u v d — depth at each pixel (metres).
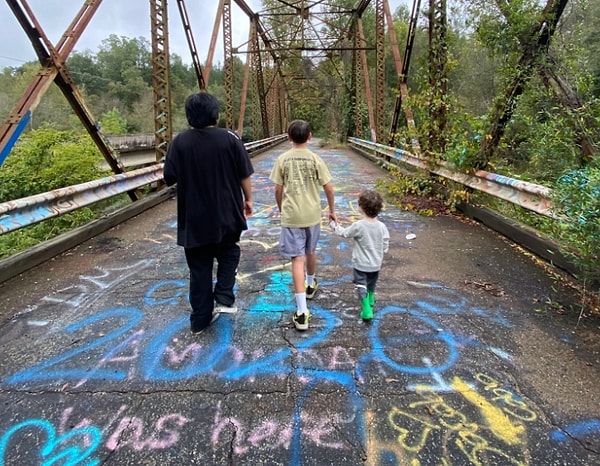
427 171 7.30
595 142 4.98
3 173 10.45
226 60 15.00
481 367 2.43
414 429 1.96
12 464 1.78
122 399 2.19
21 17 4.45
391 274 3.85
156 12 7.22
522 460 1.79
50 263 4.21
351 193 8.02
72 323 2.99
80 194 5.02
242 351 2.62
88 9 5.43
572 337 2.75
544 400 2.15
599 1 9.48
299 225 2.92
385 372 2.39
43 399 2.19
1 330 2.90
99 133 5.88
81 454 1.83
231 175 2.74
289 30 26.73
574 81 5.20
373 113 18.14
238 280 3.75
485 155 5.68
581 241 3.01
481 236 5.04
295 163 2.94
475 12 5.39
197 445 1.88
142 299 3.38
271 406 2.13
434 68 6.72
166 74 7.47
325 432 1.95
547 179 5.25
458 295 3.40
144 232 5.39
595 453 1.83
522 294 3.40
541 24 4.86
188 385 2.30
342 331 2.85
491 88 14.23
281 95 35.91
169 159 2.62
